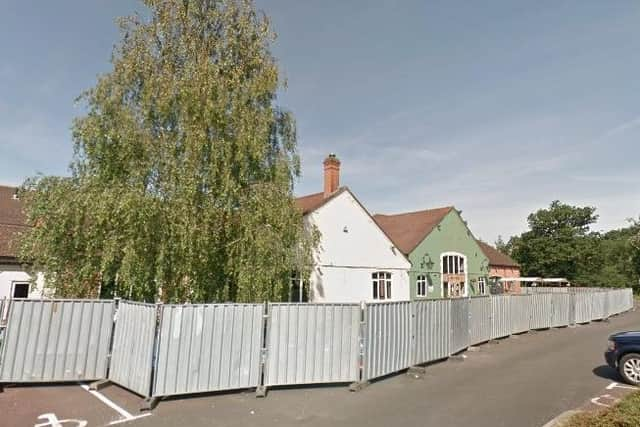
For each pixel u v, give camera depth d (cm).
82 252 1166
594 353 1228
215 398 742
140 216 1052
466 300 1286
